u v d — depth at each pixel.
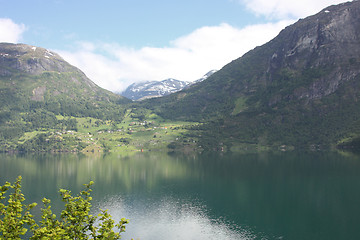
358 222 117.12
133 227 115.81
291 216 125.81
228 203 146.38
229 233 109.69
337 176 198.00
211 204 145.25
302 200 147.38
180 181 199.75
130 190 175.62
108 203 148.12
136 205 144.62
